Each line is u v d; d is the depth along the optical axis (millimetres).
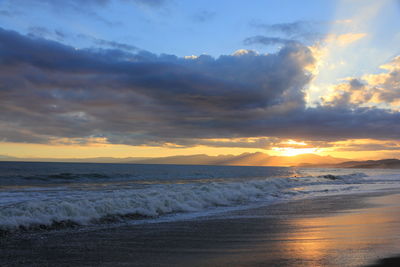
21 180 29328
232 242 6859
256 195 18250
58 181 31203
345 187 26703
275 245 6539
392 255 5598
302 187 26062
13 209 8891
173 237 7371
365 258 5395
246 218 10406
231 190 18250
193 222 9547
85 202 10547
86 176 36438
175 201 12812
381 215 11039
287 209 12820
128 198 12102
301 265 5059
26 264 5230
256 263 5223
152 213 10766
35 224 8266
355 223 9336
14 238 7047
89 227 8477
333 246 6348
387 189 24531
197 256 5727
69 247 6367
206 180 38781
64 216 9078
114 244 6652
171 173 58156
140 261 5406
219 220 9953
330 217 10617
